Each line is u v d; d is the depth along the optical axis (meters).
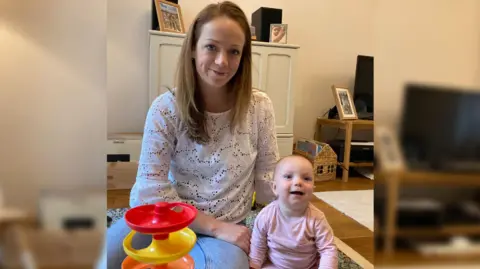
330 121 2.86
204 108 0.92
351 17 3.04
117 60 2.55
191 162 0.95
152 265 0.57
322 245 0.91
